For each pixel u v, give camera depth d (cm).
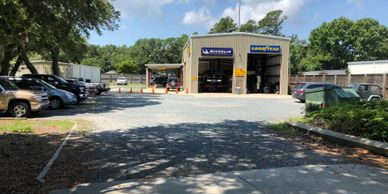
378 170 621
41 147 807
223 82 3941
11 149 773
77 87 2167
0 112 1455
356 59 7925
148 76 5259
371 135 841
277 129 1124
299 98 2492
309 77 3469
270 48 3653
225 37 3581
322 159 706
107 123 1257
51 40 2075
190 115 1566
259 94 3619
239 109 1908
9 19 1262
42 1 1720
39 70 3809
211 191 508
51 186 530
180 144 867
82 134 1005
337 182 550
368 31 7894
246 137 979
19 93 1426
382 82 2445
